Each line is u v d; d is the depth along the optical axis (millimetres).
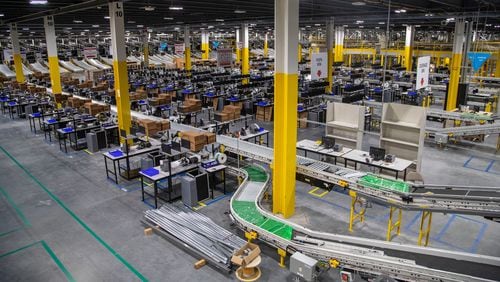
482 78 21531
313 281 6246
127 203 9734
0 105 22766
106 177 11539
